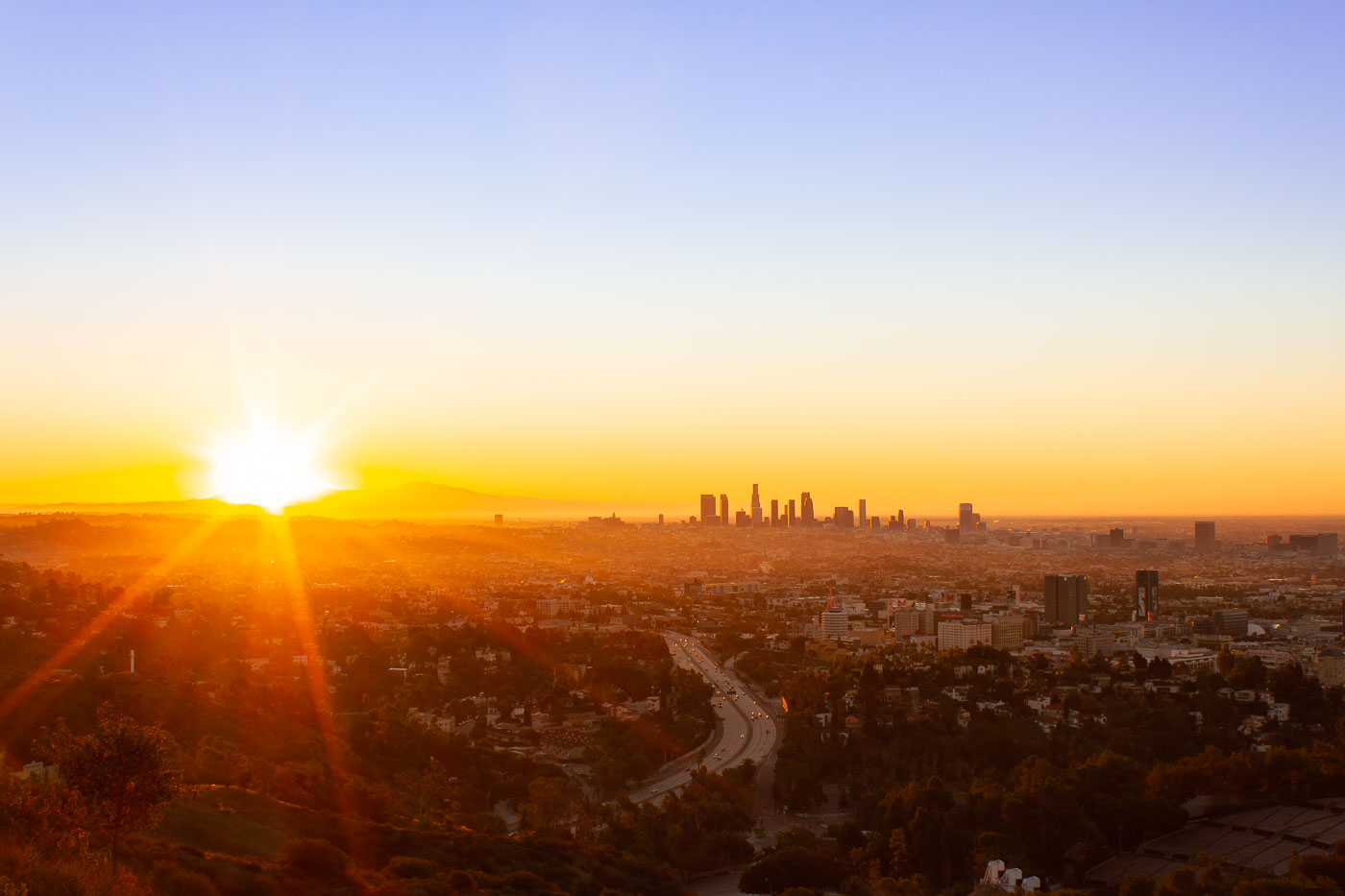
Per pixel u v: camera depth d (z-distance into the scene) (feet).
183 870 320.50
